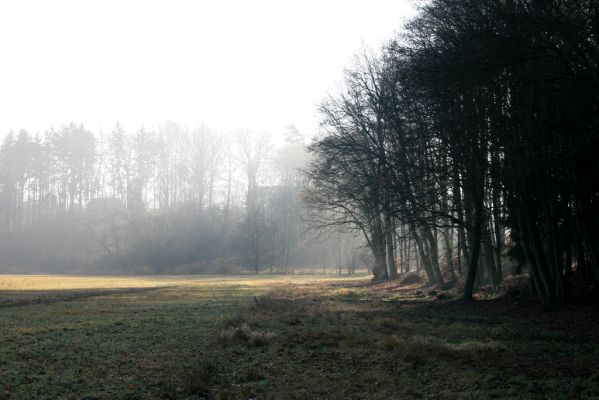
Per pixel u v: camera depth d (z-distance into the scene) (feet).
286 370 34.78
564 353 39.06
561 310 62.64
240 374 33.58
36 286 160.76
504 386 30.09
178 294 119.03
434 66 56.54
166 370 34.76
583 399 26.68
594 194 65.00
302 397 28.53
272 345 43.55
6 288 147.84
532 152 56.29
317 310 73.97
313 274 287.69
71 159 393.09
